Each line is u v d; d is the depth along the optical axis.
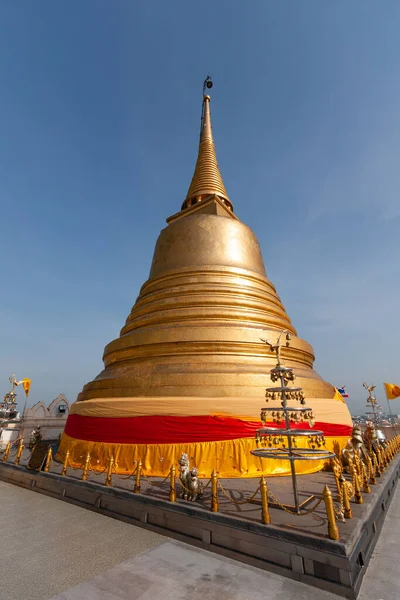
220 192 23.83
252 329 14.27
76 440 13.54
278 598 5.10
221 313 14.83
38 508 9.58
